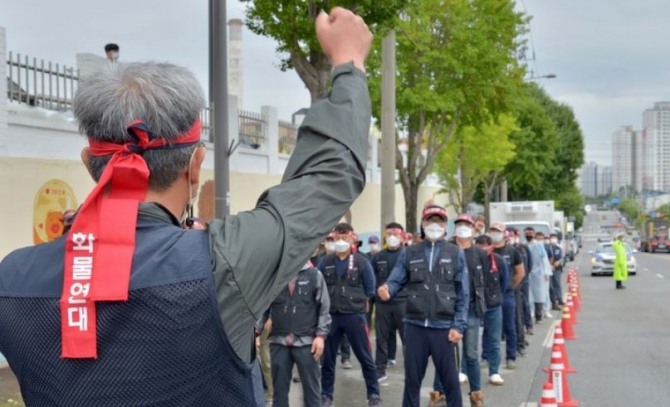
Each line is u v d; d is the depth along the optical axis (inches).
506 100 957.2
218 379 60.5
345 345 463.8
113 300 58.8
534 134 1942.7
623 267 1124.5
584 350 541.0
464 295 303.6
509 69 991.0
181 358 59.2
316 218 64.8
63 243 64.3
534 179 1995.6
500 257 429.1
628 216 7214.6
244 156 696.4
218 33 367.9
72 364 59.7
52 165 420.2
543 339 598.9
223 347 60.3
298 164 68.1
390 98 637.3
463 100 872.9
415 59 848.9
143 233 62.4
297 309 289.6
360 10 408.8
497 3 874.8
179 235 62.7
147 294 59.2
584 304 881.5
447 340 300.5
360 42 72.2
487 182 1866.4
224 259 61.0
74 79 452.1
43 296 61.4
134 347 59.0
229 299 60.7
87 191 453.1
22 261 64.3
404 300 415.2
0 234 382.9
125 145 64.2
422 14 827.4
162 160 65.5
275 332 291.9
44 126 420.8
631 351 534.9
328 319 293.9
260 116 740.7
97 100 64.7
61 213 427.5
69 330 59.2
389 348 463.5
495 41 906.1
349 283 348.5
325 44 72.3
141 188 64.4
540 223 1128.2
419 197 1492.4
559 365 341.4
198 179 69.7
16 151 402.0
